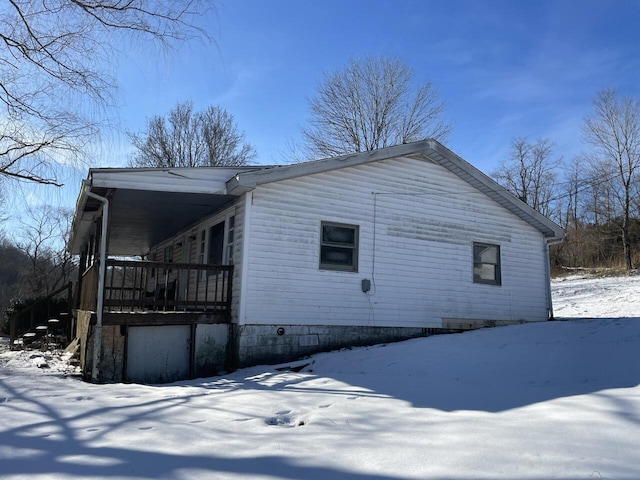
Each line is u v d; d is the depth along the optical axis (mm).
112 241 18047
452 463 3428
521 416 4707
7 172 11617
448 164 12500
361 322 10922
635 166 33500
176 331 9617
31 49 10289
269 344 9844
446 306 12148
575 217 41094
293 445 4020
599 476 3086
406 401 5812
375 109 31359
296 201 10469
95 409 5508
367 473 3320
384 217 11578
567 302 20922
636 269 29453
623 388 5551
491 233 13234
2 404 5789
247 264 9797
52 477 3330
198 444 4086
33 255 35094
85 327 9969
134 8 9906
